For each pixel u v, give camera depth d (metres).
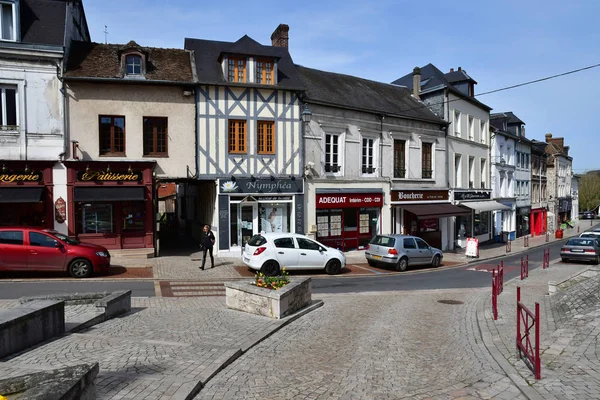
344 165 20.83
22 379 3.46
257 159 18.34
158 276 13.89
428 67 29.30
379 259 18.12
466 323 9.24
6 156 15.10
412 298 12.24
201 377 5.19
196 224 23.17
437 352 7.10
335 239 20.80
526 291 13.27
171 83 16.86
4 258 12.12
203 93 17.48
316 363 6.30
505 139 35.34
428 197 24.94
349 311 10.11
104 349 6.00
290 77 19.30
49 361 5.38
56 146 15.59
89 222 16.09
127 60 16.69
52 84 15.59
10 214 15.34
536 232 43.97
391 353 6.96
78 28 18.80
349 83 23.97
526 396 5.17
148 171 16.45
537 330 5.71
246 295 9.20
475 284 15.38
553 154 49.31
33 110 15.35
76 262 12.80
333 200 20.19
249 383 5.34
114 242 16.31
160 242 23.03
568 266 20.70
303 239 15.70
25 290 10.99
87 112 16.05
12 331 5.64
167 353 6.00
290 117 18.91
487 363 6.51
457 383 5.66
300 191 19.09
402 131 23.55
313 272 16.52
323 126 20.00
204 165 17.50
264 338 7.40
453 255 24.23
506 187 35.72
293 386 5.34
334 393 5.19
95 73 16.22
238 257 17.81
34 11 16.08
